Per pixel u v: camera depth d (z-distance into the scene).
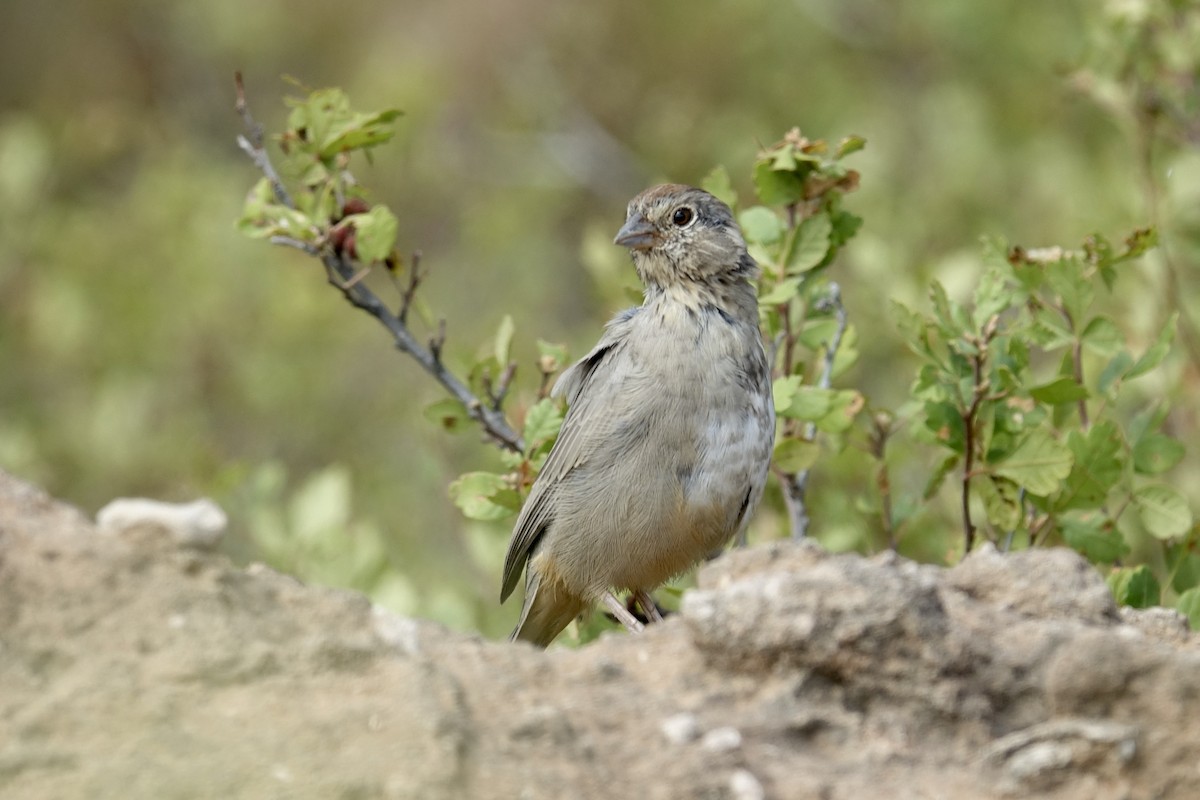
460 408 11.95
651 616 11.03
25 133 22.59
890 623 7.20
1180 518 10.82
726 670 7.33
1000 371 10.29
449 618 12.70
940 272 13.93
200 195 22.42
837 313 11.66
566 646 11.45
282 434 21.41
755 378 10.49
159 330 21.47
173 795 6.18
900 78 24.03
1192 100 14.67
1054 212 19.59
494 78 28.75
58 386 21.44
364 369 22.80
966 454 10.47
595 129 26.45
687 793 6.70
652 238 10.61
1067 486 10.59
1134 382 13.38
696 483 10.31
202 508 7.23
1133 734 6.98
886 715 7.23
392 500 18.91
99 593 6.88
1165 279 13.61
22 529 7.04
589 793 6.55
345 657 6.89
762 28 25.84
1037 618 7.86
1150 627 8.43
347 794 6.24
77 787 6.17
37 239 22.02
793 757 7.02
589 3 27.53
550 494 10.64
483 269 24.94
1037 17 22.11
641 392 10.34
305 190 12.17
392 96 25.88
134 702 6.53
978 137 21.19
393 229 11.57
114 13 30.52
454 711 6.69
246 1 30.50
